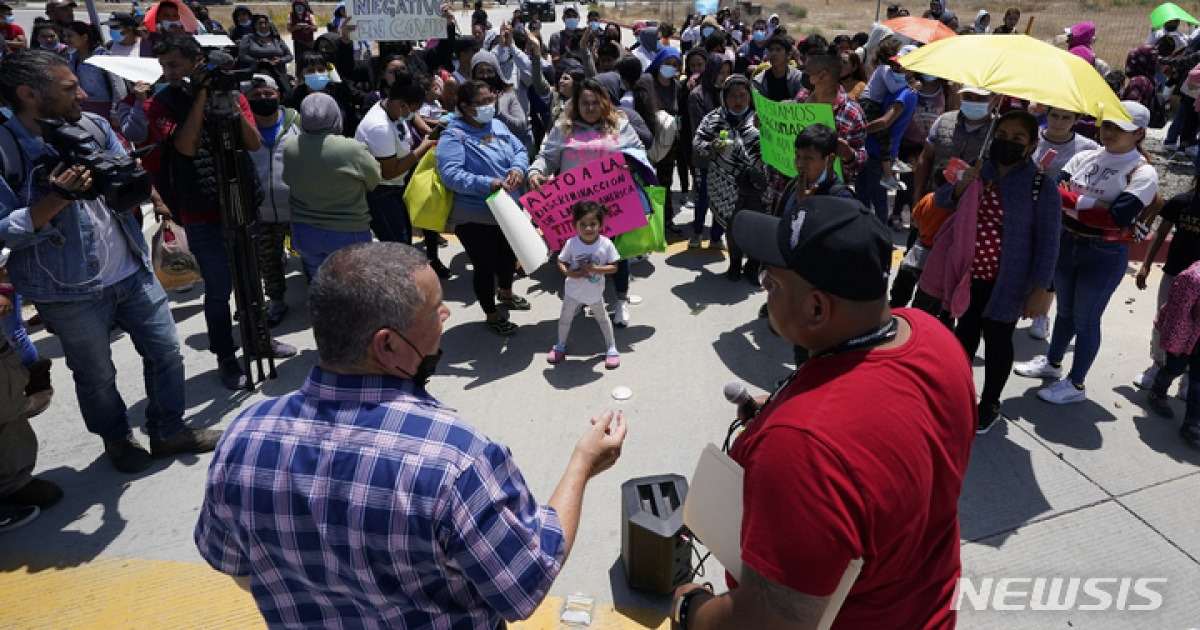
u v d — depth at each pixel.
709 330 5.42
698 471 1.54
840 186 3.90
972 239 3.65
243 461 1.44
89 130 3.27
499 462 1.46
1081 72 3.21
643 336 5.35
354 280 1.42
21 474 3.47
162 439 3.89
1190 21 12.14
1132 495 3.68
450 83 7.14
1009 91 3.15
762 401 1.99
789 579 1.24
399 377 1.49
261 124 4.89
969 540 3.40
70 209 3.20
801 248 1.39
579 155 5.32
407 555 1.38
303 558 1.43
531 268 4.84
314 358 5.02
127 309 3.62
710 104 6.68
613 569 3.22
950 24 12.81
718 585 3.19
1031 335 5.27
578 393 4.62
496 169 5.13
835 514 1.22
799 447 1.25
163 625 2.96
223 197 4.05
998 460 3.94
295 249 5.07
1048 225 3.54
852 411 1.30
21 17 23.36
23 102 2.98
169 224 5.11
